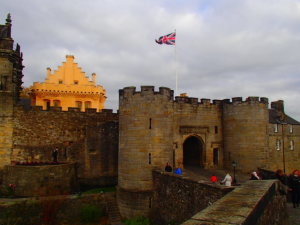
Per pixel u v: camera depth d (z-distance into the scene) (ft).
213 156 104.12
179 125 98.89
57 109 105.50
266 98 101.19
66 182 88.99
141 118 81.15
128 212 79.56
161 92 82.69
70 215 81.10
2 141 96.84
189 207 58.85
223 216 21.98
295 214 45.80
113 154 107.86
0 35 98.53
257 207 25.95
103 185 104.94
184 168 102.22
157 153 80.33
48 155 102.27
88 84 151.53
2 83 98.07
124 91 84.43
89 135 107.04
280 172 52.60
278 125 154.51
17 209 74.84
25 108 101.45
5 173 92.27
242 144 98.48
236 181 82.07
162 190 72.54
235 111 101.19
